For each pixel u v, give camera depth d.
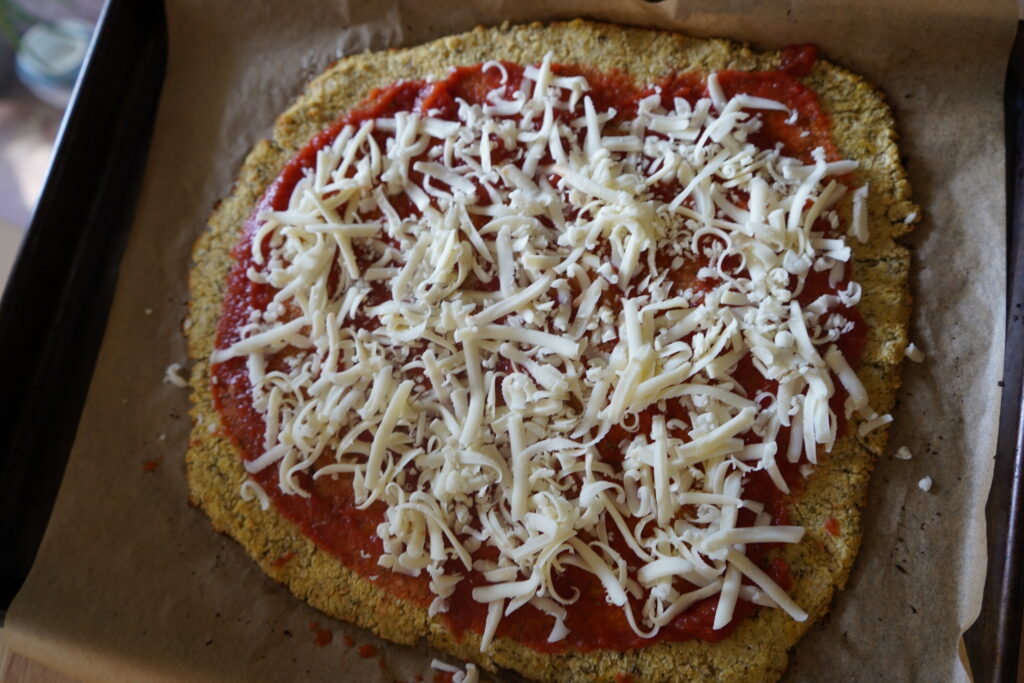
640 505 0.35
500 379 0.37
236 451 0.38
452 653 0.36
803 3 0.38
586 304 0.36
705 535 0.34
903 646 0.34
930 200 0.38
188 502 0.38
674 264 0.37
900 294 0.37
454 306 0.36
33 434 0.39
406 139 0.39
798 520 0.35
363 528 0.37
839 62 0.40
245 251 0.40
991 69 0.38
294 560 0.37
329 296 0.38
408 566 0.35
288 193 0.40
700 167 0.38
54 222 0.40
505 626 0.35
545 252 0.37
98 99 0.41
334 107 0.41
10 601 0.36
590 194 0.37
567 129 0.39
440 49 0.41
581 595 0.35
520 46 0.41
